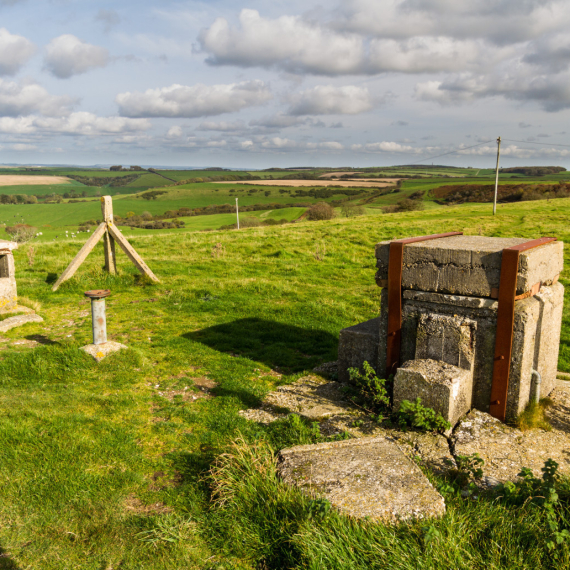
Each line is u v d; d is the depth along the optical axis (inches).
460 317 200.1
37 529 128.7
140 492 150.4
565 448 174.9
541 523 125.8
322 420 204.2
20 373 248.4
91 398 219.8
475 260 193.0
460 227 1122.0
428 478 153.3
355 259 678.5
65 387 236.4
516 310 187.8
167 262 619.8
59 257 634.2
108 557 120.2
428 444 176.7
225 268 601.0
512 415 194.1
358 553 113.2
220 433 192.1
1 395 217.8
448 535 118.1
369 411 211.3
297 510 130.2
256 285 491.8
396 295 216.5
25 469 156.1
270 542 124.7
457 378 186.7
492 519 128.1
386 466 148.9
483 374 198.2
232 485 144.0
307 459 153.7
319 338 337.7
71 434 180.9
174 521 133.0
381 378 232.4
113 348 279.0
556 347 228.2
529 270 184.9
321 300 438.6
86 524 131.7
